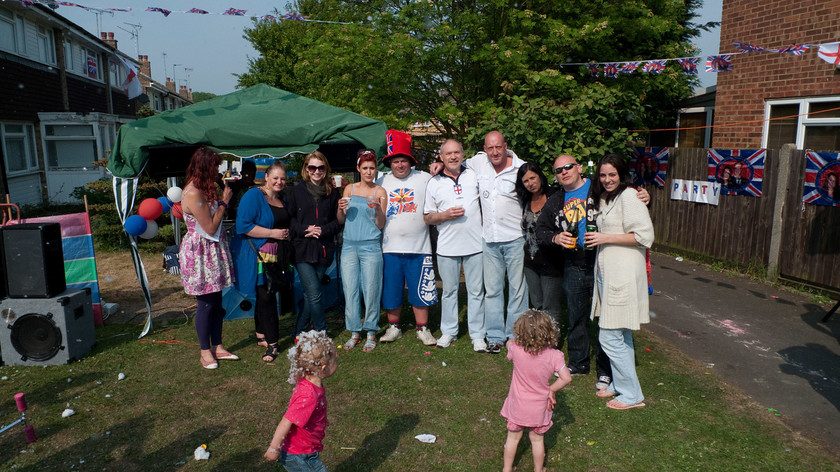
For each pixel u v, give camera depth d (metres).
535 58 9.48
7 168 16.39
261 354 5.44
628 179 4.10
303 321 5.59
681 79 11.35
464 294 7.46
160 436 3.90
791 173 7.28
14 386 4.75
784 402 4.28
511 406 3.26
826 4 8.09
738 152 8.12
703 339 5.64
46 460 3.62
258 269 5.23
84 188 17.75
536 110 7.20
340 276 6.63
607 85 10.49
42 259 5.06
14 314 5.11
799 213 7.20
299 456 2.85
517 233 5.07
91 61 22.81
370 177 5.30
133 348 5.62
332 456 3.62
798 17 8.48
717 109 10.02
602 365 4.54
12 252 5.05
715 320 6.20
